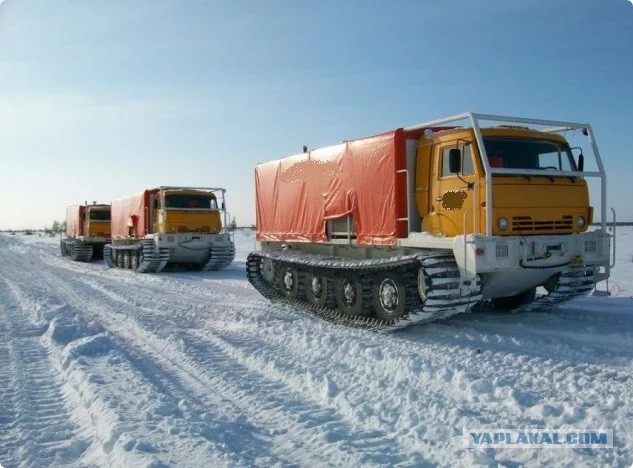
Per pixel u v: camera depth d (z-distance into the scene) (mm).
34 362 7160
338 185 10180
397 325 8289
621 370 6078
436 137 8594
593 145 8688
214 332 9000
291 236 11750
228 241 21547
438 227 8484
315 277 10680
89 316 10961
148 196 21984
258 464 4012
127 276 20078
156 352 7727
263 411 5184
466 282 7855
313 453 4227
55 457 4285
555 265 8031
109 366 6723
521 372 6129
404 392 5441
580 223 8398
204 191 21672
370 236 9359
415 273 8195
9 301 12727
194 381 6234
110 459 4133
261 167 13148
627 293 11555
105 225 31219
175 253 21312
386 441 4418
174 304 12469
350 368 6492
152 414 5000
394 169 8820
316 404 5348
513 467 3910
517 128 8531
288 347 7738
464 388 5574
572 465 3873
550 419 4738
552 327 8320
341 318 9586
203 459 4051
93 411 5184
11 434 4758
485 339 7762
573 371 6059
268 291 12453
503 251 7672
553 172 8125
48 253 37938
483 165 7719
